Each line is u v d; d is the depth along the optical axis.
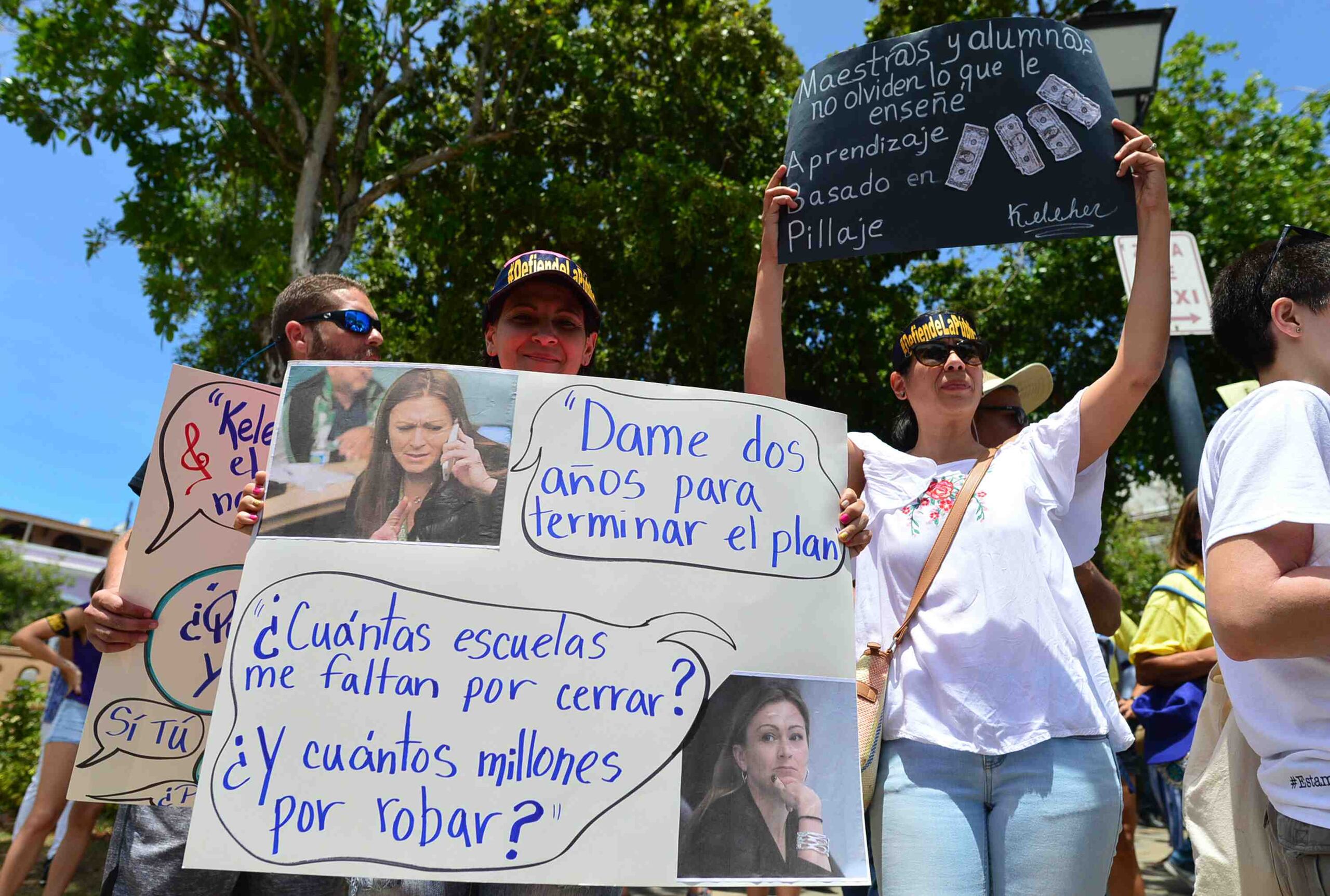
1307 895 1.47
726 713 1.60
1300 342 1.69
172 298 9.00
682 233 9.27
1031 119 2.19
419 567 1.62
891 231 2.22
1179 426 4.06
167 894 1.98
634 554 1.67
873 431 10.95
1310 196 9.58
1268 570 1.39
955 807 1.79
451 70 10.58
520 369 2.21
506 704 1.55
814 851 1.54
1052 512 2.06
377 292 12.58
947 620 1.92
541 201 9.98
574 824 1.50
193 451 1.95
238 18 8.51
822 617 1.70
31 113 7.97
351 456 1.68
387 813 1.48
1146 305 2.02
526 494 1.68
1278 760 1.51
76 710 3.69
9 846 5.13
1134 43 4.03
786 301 10.43
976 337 2.25
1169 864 5.09
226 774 1.48
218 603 1.93
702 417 1.79
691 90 10.65
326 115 8.73
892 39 2.35
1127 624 4.52
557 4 9.68
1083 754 1.79
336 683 1.54
